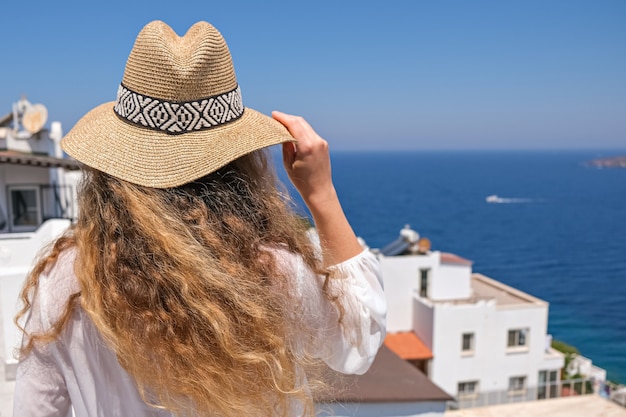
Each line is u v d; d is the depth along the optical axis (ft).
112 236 3.92
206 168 3.95
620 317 228.22
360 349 4.66
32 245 20.99
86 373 4.11
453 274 69.72
